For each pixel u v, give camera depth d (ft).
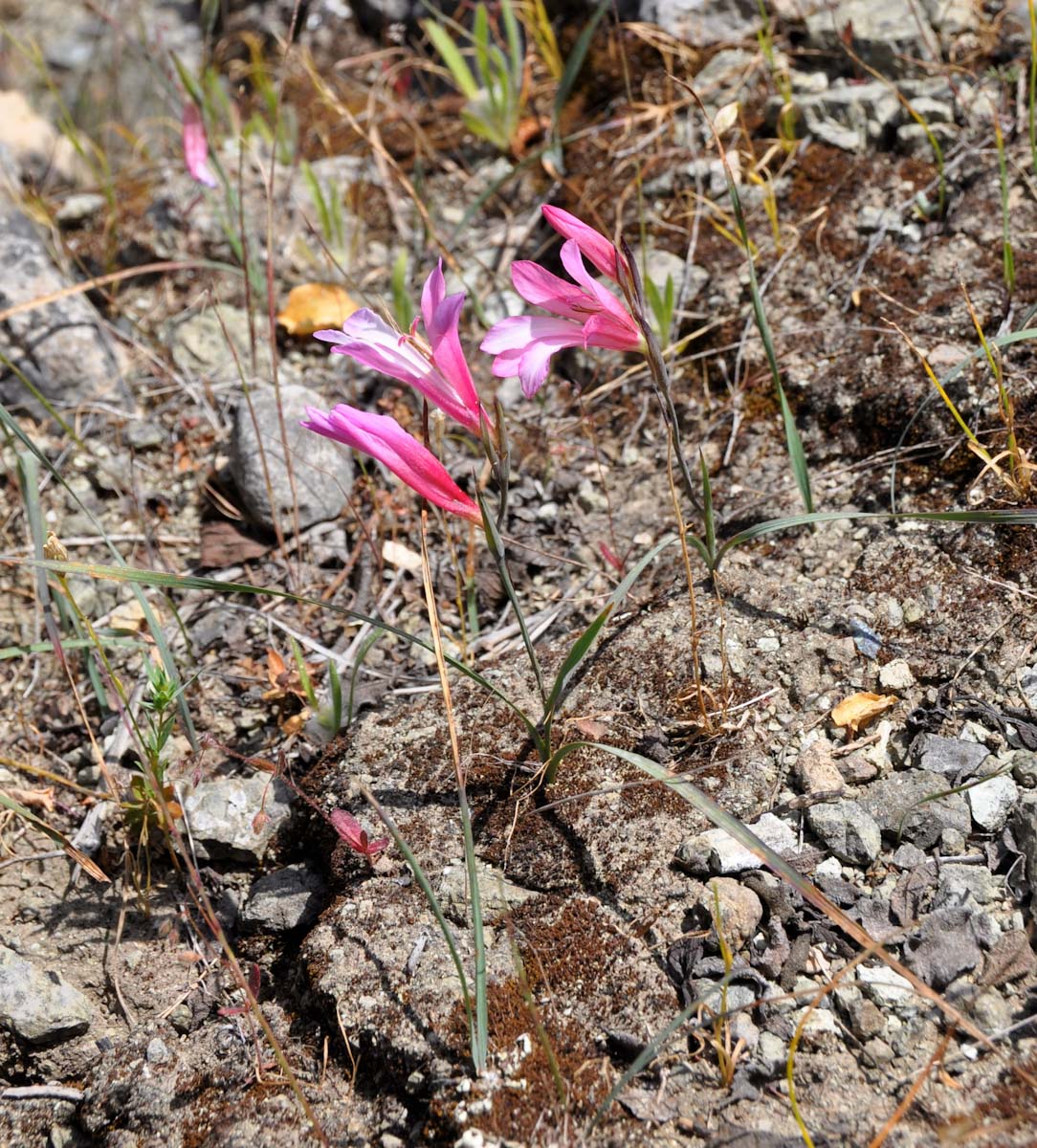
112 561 1.54
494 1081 1.12
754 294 1.31
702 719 1.26
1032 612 1.27
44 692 1.45
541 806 1.24
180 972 1.26
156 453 1.62
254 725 1.39
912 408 1.41
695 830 1.21
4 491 1.59
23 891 1.32
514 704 1.28
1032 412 1.36
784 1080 1.11
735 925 1.16
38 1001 1.23
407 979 1.18
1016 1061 1.08
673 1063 1.11
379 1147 1.13
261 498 1.53
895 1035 1.11
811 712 1.26
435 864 1.23
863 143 1.60
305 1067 1.17
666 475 1.50
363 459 1.54
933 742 1.23
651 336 1.17
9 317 1.65
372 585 1.48
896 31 1.64
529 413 1.58
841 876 1.18
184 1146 1.15
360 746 1.31
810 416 1.46
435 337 1.12
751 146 1.63
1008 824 1.18
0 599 1.52
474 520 1.16
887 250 1.53
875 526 1.36
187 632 1.47
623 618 1.36
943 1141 1.06
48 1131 1.20
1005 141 1.55
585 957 1.16
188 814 1.31
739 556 1.38
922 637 1.28
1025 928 1.14
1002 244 1.48
